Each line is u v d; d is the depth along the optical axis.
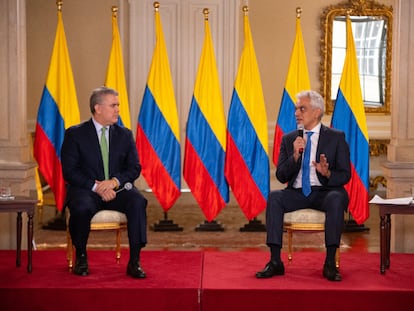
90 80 8.66
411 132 5.08
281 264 4.32
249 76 6.09
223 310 3.96
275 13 8.67
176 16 8.62
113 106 4.53
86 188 4.43
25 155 5.20
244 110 6.09
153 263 4.66
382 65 8.82
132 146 4.64
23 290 3.97
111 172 4.53
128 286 4.03
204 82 6.12
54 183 5.93
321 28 8.69
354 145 5.90
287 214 4.40
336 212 4.27
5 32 5.09
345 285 4.08
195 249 5.71
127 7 8.60
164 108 6.14
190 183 6.17
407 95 5.08
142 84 8.66
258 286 4.04
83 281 4.14
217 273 4.38
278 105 8.73
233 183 6.12
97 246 5.77
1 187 4.89
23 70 5.18
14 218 5.17
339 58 8.74
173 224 6.50
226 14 8.61
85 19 8.62
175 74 8.66
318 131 4.59
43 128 5.90
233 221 6.99
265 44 8.69
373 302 3.96
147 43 8.62
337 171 4.48
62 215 6.55
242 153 6.09
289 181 4.56
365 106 8.87
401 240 5.12
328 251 4.26
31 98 8.70
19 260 4.54
